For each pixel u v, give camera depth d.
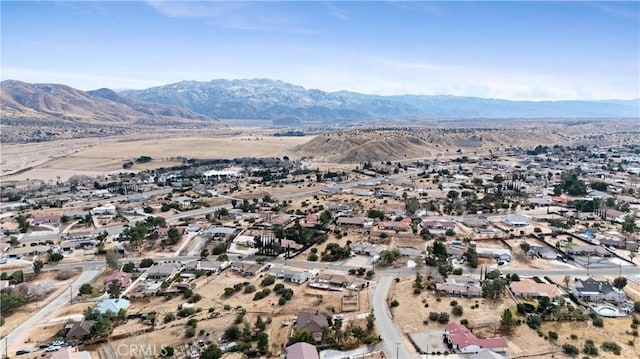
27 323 141.62
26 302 156.38
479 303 144.50
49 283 172.88
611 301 146.88
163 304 153.12
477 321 132.12
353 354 117.62
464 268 179.12
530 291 149.88
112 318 139.38
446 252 188.25
